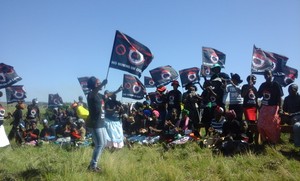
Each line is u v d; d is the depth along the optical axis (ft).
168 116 42.16
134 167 27.45
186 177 26.11
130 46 30.73
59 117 65.82
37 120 57.72
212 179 25.45
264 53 37.50
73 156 32.71
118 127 37.19
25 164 30.09
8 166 30.25
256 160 29.32
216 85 39.45
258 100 37.17
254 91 36.65
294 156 30.81
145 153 34.63
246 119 36.76
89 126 27.20
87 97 27.32
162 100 45.47
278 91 33.32
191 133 38.29
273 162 28.07
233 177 25.54
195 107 41.73
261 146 33.60
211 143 34.94
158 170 27.17
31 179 25.53
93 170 26.71
